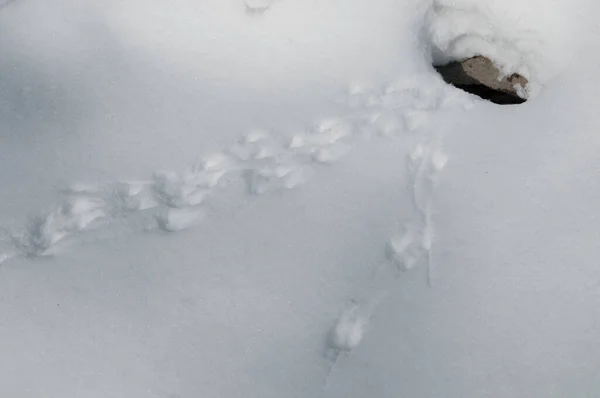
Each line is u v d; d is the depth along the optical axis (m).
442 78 1.50
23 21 1.51
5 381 1.22
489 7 1.54
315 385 1.22
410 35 1.53
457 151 1.40
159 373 1.23
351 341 1.24
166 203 1.37
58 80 1.48
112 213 1.36
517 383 1.21
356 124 1.44
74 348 1.24
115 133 1.44
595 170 1.36
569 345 1.23
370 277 1.29
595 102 1.42
